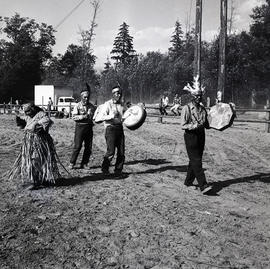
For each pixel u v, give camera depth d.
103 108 8.52
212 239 5.39
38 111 7.23
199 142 7.50
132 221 5.90
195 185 8.23
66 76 87.81
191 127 7.29
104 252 4.86
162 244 5.15
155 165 10.28
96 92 66.94
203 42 51.00
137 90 64.62
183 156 11.85
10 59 70.06
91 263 4.57
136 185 7.96
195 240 5.32
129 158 11.20
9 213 5.99
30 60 69.56
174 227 5.73
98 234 5.38
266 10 49.44
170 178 8.77
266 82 48.75
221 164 10.90
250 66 48.31
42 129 7.20
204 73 46.06
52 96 39.00
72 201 6.71
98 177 8.54
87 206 6.49
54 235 5.27
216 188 8.09
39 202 6.56
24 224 5.58
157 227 5.70
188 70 54.81
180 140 15.32
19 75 69.62
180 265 4.61
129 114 8.45
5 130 17.91
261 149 13.84
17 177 8.02
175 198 7.18
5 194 6.93
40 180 7.29
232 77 46.50
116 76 65.19
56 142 13.96
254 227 5.95
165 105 29.98
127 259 4.71
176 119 26.50
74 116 9.05
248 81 48.88
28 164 7.11
